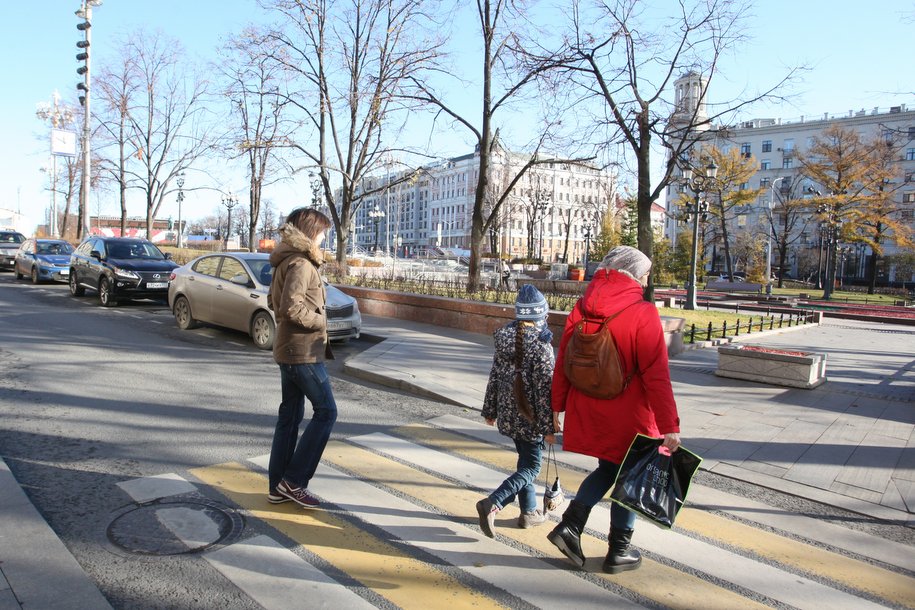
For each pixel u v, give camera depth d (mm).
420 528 3852
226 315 10938
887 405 7941
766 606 3123
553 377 3443
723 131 15836
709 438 6219
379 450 5418
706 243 53500
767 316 21219
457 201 127875
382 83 18438
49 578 3029
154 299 17078
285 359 3865
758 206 71750
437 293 15531
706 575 3432
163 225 93375
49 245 21828
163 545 3449
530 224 66500
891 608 3148
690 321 17156
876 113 69438
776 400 8047
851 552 3832
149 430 5641
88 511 3855
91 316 13227
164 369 8383
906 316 25766
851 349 14320
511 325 3814
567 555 3283
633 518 3381
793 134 74125
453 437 5926
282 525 3787
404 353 10125
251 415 6320
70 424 5695
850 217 44344
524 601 3062
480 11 15367
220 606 2891
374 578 3217
